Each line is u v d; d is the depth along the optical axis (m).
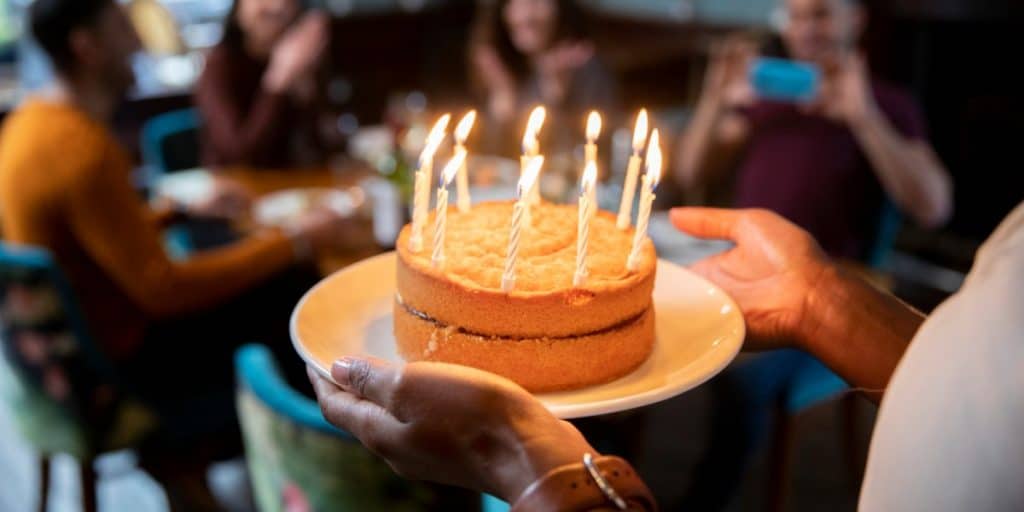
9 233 2.04
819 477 2.62
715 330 0.94
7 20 4.16
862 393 0.99
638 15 5.09
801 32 2.27
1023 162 3.84
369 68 5.37
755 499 2.42
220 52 3.25
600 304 0.85
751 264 1.09
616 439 1.97
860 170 2.39
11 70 4.18
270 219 2.41
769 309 1.05
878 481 0.59
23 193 1.97
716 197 2.80
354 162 3.00
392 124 2.74
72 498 2.61
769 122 2.46
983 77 3.93
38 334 1.87
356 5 5.36
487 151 3.13
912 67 4.04
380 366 0.75
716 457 2.00
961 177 4.13
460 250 0.93
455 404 0.71
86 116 2.03
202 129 3.27
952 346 0.56
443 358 0.87
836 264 1.05
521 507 0.64
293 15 3.25
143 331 2.18
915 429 0.56
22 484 2.69
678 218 1.17
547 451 0.67
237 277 2.15
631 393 0.81
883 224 2.43
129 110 4.20
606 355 0.86
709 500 2.06
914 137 2.43
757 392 1.88
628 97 4.77
